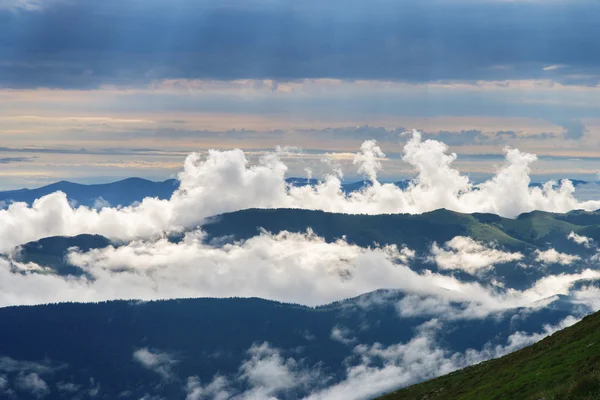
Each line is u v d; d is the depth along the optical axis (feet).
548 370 362.94
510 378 387.96
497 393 369.50
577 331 412.36
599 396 273.13
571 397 284.41
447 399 418.10
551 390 314.14
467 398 390.21
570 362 357.20
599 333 378.53
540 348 429.79
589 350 358.43
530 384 353.72
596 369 312.50
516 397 347.56
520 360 426.51
